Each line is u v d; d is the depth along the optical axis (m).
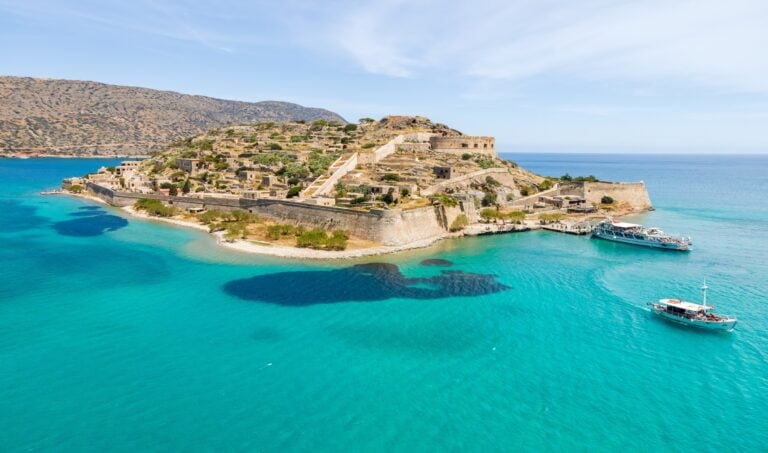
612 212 155.75
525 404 43.53
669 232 125.88
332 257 93.19
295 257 92.75
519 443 38.16
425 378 47.81
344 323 60.94
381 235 103.25
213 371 48.19
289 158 179.25
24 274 79.25
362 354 52.59
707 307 62.66
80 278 77.44
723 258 97.69
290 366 49.59
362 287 75.75
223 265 86.56
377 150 173.12
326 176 146.50
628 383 47.28
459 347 54.78
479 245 109.69
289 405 42.72
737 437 39.22
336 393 44.81
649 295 73.56
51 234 112.88
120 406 41.97
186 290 72.31
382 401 43.69
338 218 109.69
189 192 152.50
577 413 42.28
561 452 37.25
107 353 51.47
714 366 50.88
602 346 55.44
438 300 70.31
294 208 117.69
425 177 147.75
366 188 130.88
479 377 48.16
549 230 129.12
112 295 69.50
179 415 40.91
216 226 117.00
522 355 52.97
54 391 44.03
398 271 85.56
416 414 41.78
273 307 65.94
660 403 43.91
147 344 53.78
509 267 89.88
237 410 41.78
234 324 59.81
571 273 85.81
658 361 51.88
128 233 114.62
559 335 58.41
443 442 38.12
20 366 48.34
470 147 197.88
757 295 73.81
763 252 103.19
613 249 106.50
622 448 37.81
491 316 64.31
